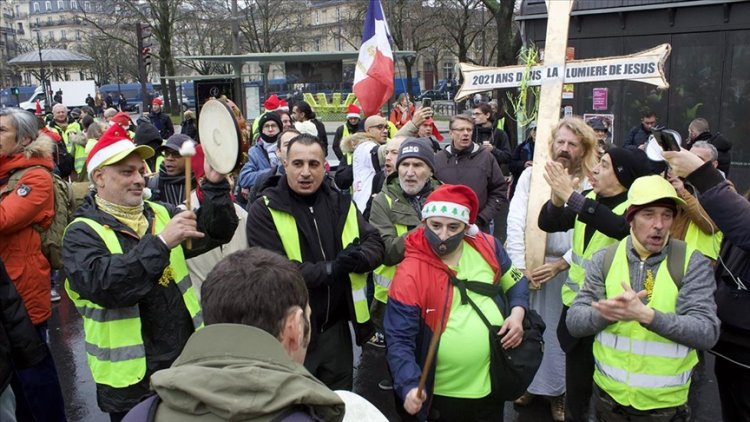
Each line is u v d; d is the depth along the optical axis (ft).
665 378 9.29
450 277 10.07
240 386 4.64
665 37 32.30
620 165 11.94
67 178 33.27
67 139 39.34
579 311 9.92
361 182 20.31
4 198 12.19
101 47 186.60
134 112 150.20
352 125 35.04
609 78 13.65
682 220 12.73
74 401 16.34
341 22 176.76
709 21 31.12
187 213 9.43
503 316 10.33
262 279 5.41
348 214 11.78
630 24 33.01
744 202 8.93
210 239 10.53
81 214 9.81
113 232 9.77
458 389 10.06
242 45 169.48
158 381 4.81
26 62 146.41
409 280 9.96
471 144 18.93
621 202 12.11
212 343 5.07
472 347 9.87
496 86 14.87
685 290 9.21
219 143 9.51
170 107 135.95
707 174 9.05
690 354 9.39
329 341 11.34
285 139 17.79
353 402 6.89
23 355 10.41
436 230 9.97
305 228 11.20
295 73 52.37
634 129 32.07
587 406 12.38
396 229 13.67
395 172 14.20
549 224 12.66
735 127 31.22
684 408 9.70
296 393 4.73
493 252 10.49
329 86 52.65
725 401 10.53
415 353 10.04
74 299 10.07
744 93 30.78
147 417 4.86
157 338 10.00
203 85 51.16
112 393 9.70
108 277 8.99
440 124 90.17
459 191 10.02
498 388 10.11
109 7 137.18
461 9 130.72
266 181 11.97
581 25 34.22
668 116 32.71
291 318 5.47
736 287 9.94
